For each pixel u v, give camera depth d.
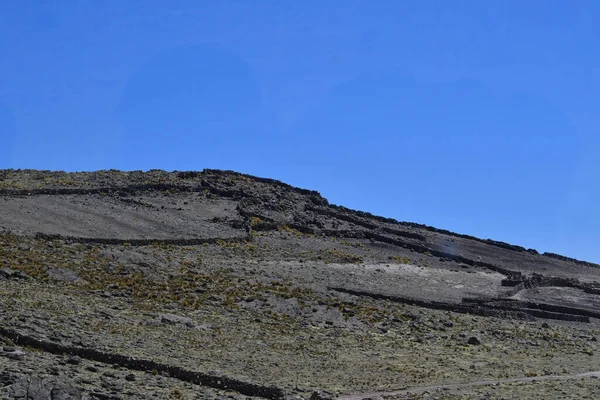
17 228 80.06
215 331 58.38
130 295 64.12
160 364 42.41
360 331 66.19
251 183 124.88
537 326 76.94
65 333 45.91
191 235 93.75
